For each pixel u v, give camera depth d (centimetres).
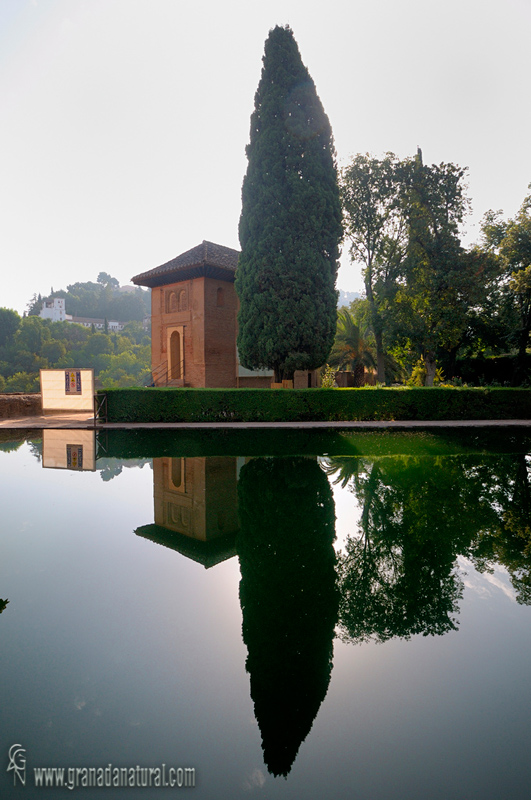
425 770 188
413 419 1744
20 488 721
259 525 540
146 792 178
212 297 2106
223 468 870
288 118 1795
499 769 192
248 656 274
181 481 767
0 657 269
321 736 210
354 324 3150
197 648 282
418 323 2088
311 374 2523
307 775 186
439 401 1745
